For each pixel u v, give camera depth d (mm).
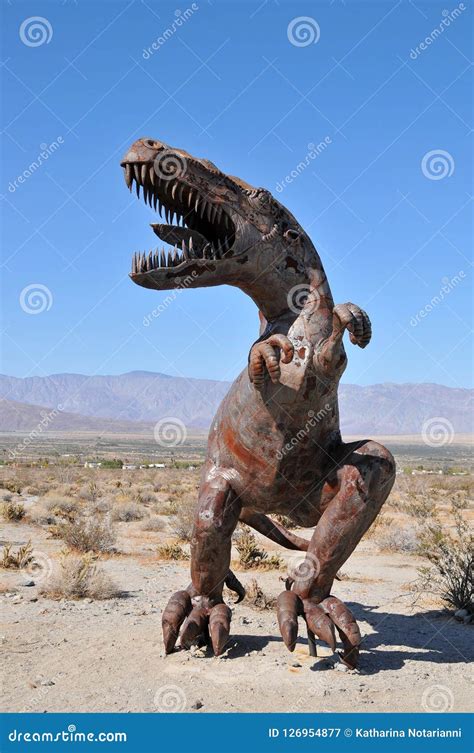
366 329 6234
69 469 48500
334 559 6836
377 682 6543
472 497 31172
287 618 6559
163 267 6605
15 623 8484
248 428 6945
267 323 7305
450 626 9055
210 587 7305
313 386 6738
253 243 6871
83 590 10391
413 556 15461
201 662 6941
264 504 7246
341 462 6969
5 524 19672
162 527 19781
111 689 6199
